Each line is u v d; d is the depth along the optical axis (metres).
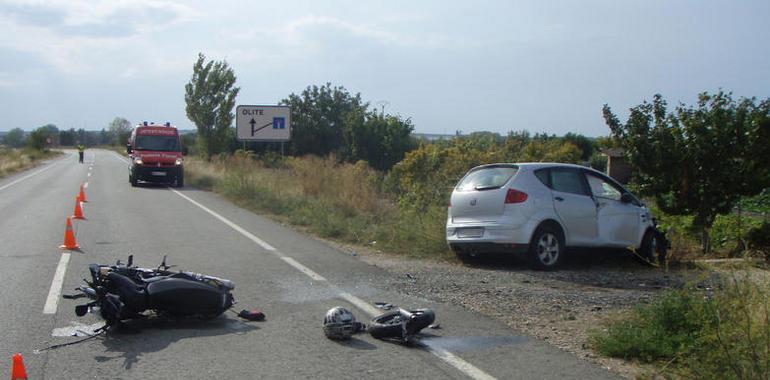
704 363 5.03
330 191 20.48
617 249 10.91
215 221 16.38
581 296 8.37
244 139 30.05
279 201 19.55
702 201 13.88
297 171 23.80
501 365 5.68
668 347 5.85
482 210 10.41
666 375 5.33
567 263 11.09
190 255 11.25
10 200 21.70
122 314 6.43
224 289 7.08
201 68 49.28
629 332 6.15
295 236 13.91
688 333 6.09
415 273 9.89
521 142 20.84
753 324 4.92
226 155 37.47
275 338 6.43
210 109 49.38
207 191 26.84
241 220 16.70
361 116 40.47
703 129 13.57
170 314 6.77
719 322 5.05
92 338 6.34
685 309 6.29
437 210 13.81
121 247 11.98
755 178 13.44
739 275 6.76
